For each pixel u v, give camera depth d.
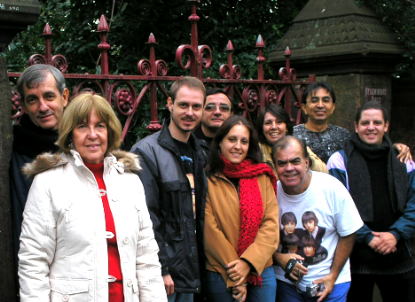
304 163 2.91
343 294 3.01
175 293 2.65
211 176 2.87
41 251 1.98
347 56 4.42
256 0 6.25
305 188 2.97
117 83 3.19
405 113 4.91
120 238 2.07
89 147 2.10
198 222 2.79
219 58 5.77
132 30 6.00
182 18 6.04
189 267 2.63
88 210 2.03
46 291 1.97
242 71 5.83
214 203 2.81
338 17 4.61
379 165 3.34
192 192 2.76
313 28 4.73
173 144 2.71
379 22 4.71
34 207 2.00
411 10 4.69
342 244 2.98
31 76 2.23
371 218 3.27
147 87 3.31
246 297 2.92
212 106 3.34
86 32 6.16
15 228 2.12
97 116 2.11
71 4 6.15
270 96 4.09
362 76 4.47
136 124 4.99
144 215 2.20
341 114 4.57
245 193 2.82
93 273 1.99
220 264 2.78
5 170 2.10
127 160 2.22
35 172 2.05
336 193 2.95
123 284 2.06
